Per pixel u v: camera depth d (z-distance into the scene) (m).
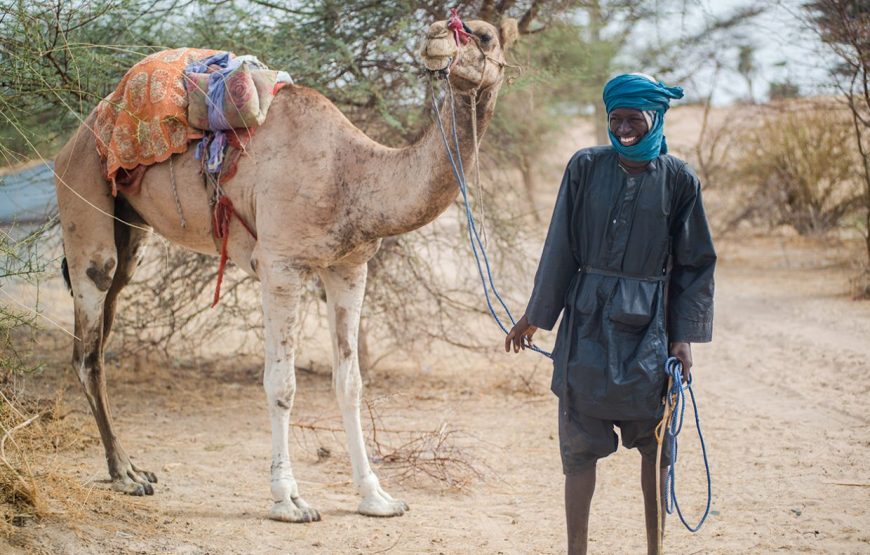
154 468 5.96
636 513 5.31
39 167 7.85
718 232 17.27
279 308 5.11
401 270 8.72
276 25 7.79
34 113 7.03
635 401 3.86
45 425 6.36
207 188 5.27
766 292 12.92
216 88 5.16
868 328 10.17
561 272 4.01
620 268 3.93
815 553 4.60
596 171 3.96
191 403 7.78
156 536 4.68
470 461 6.14
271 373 5.12
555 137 17.17
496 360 9.46
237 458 6.31
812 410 7.32
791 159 16.64
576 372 3.93
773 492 5.54
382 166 4.98
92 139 5.49
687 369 3.95
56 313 10.17
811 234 16.27
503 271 9.28
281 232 5.05
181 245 5.76
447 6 8.12
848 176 16.05
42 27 6.11
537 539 4.90
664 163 3.92
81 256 5.51
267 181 5.07
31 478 4.62
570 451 4.03
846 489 5.55
